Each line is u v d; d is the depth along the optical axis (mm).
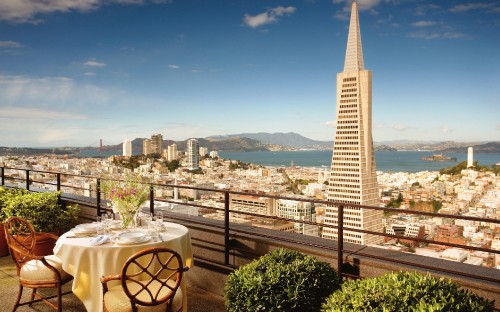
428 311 1791
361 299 1992
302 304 2645
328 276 2834
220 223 4582
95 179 5812
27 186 7289
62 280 3514
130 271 3154
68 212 5613
